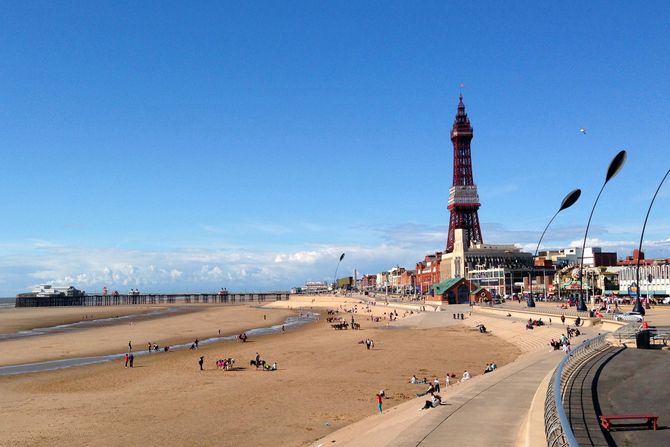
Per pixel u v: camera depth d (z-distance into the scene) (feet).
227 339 335.26
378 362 220.64
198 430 125.39
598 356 141.18
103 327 437.58
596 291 506.89
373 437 95.04
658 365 124.88
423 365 210.79
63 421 134.31
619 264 587.27
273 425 128.36
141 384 182.80
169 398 159.74
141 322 499.10
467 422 89.76
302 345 287.89
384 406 144.97
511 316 364.99
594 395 95.14
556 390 66.33
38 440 119.24
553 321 293.84
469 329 351.05
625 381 106.42
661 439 70.69
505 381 127.13
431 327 375.86
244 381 185.37
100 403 153.89
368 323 449.06
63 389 175.32
